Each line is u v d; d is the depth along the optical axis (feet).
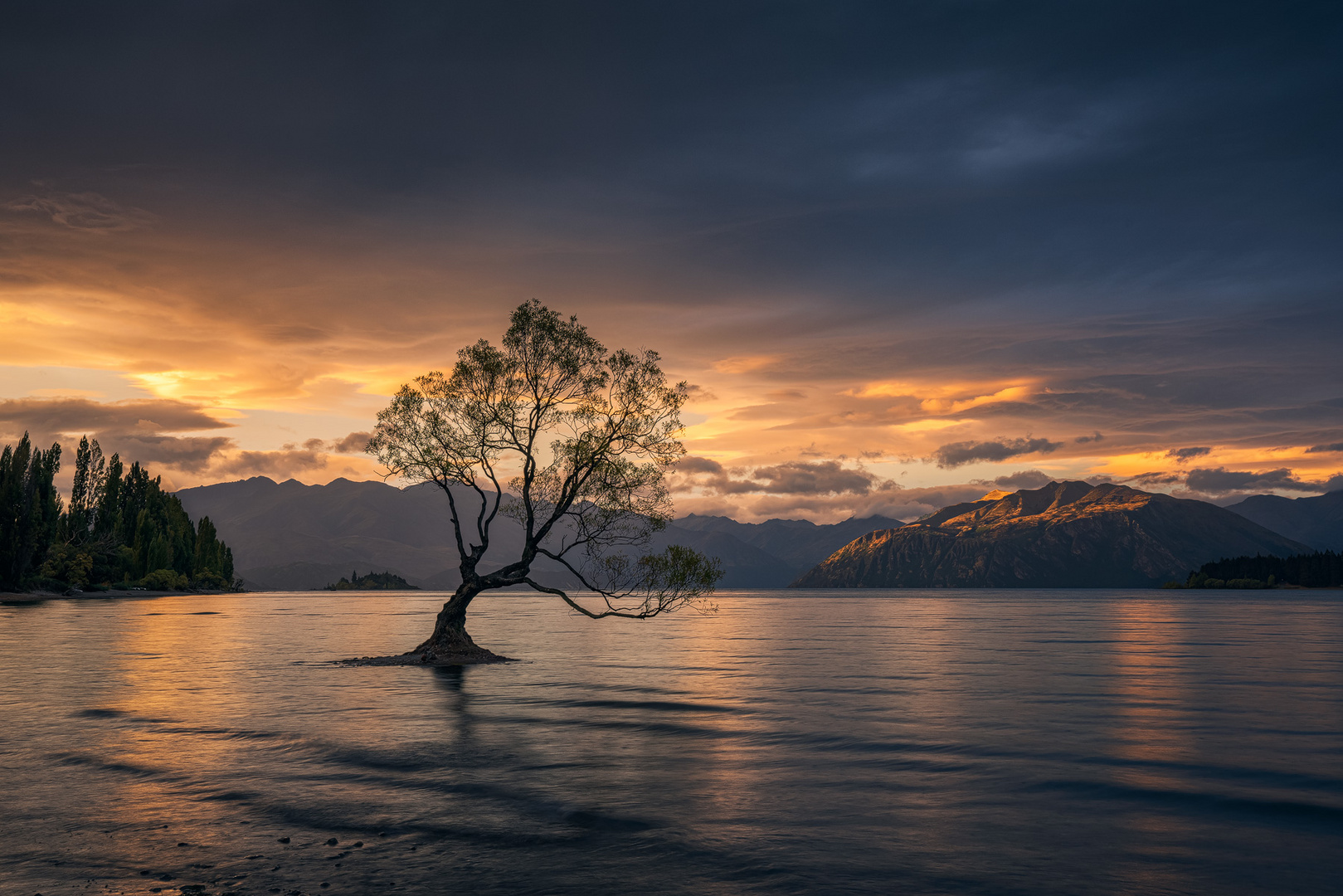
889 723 90.53
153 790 59.67
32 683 123.24
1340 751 75.82
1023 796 59.31
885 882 42.01
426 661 158.40
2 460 530.27
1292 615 454.40
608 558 150.00
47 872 42.91
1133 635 266.57
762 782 62.75
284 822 51.90
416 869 43.57
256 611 465.06
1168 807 56.39
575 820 52.60
